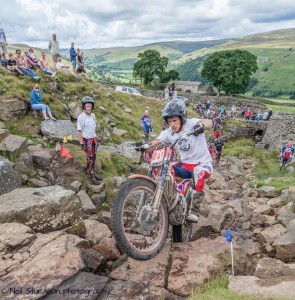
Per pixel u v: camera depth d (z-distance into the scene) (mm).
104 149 13430
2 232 4867
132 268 4445
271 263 4578
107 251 4930
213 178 13609
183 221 4945
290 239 5371
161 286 4082
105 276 4223
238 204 8539
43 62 17531
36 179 8758
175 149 4906
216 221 7062
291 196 8109
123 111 21156
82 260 4227
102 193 8781
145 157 4902
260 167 19594
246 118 46344
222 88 95750
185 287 4102
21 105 12312
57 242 4629
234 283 4016
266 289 3846
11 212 5277
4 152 9133
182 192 4938
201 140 4922
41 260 4176
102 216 6910
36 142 10797
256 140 41562
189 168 4988
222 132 39000
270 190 9609
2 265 4164
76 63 21734
